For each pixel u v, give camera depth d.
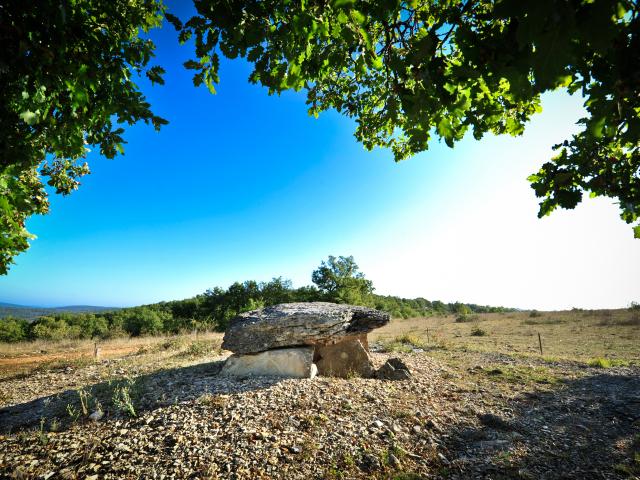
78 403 5.98
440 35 2.04
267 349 8.04
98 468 3.85
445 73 2.09
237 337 8.22
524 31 1.18
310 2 2.06
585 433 5.06
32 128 3.11
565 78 1.20
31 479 3.70
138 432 4.66
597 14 1.13
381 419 5.30
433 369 9.27
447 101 2.07
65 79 2.79
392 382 7.55
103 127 3.51
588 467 4.08
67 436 4.68
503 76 1.71
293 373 7.59
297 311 8.72
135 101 3.34
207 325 28.03
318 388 6.60
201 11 2.03
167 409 5.40
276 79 2.43
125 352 13.45
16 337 27.73
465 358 11.41
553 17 1.15
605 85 1.70
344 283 32.31
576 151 2.43
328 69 2.63
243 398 5.85
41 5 2.34
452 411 5.89
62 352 13.93
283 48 2.25
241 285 39.25
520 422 5.48
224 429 4.70
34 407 6.20
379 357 11.05
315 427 4.91
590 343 14.94
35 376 8.98
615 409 6.07
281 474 3.81
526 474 3.91
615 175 2.35
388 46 2.43
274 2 2.09
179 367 8.98
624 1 1.17
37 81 2.67
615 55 1.50
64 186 6.05
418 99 2.24
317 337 8.13
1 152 2.89
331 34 2.26
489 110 2.55
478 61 1.77
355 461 4.11
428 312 60.62
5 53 2.46
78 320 36.16
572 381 8.00
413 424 5.19
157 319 34.00
